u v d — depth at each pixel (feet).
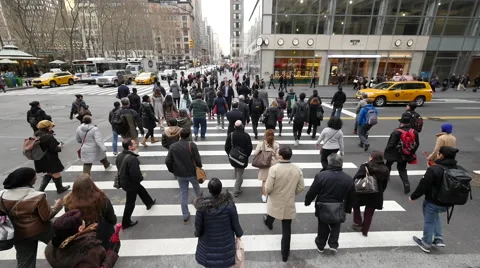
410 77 83.97
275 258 12.49
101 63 117.19
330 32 86.33
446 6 86.02
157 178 21.25
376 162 12.73
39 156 16.55
